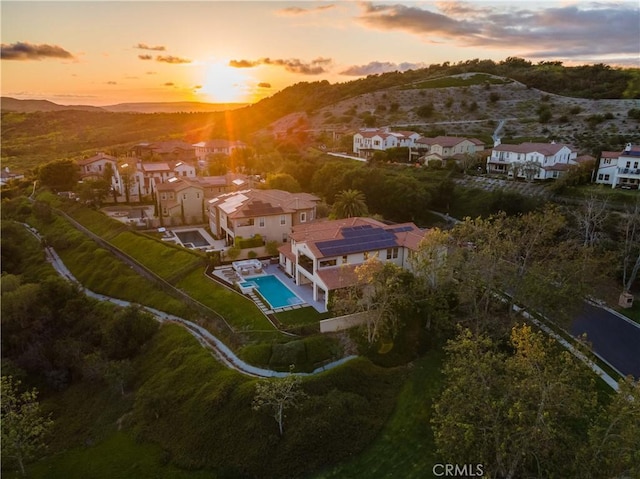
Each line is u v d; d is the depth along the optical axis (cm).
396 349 3875
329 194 8912
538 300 3809
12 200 8894
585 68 17500
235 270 5331
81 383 4191
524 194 7819
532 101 14700
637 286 5256
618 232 6003
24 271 6188
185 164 9619
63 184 9594
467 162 9375
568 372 2341
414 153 11044
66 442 3569
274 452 2995
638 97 13412
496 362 2506
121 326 4331
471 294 3856
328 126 15688
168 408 3491
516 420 2239
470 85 16612
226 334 4084
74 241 6825
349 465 2952
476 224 4294
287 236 6184
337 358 3766
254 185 8556
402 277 4278
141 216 7825
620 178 7369
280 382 3120
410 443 3070
